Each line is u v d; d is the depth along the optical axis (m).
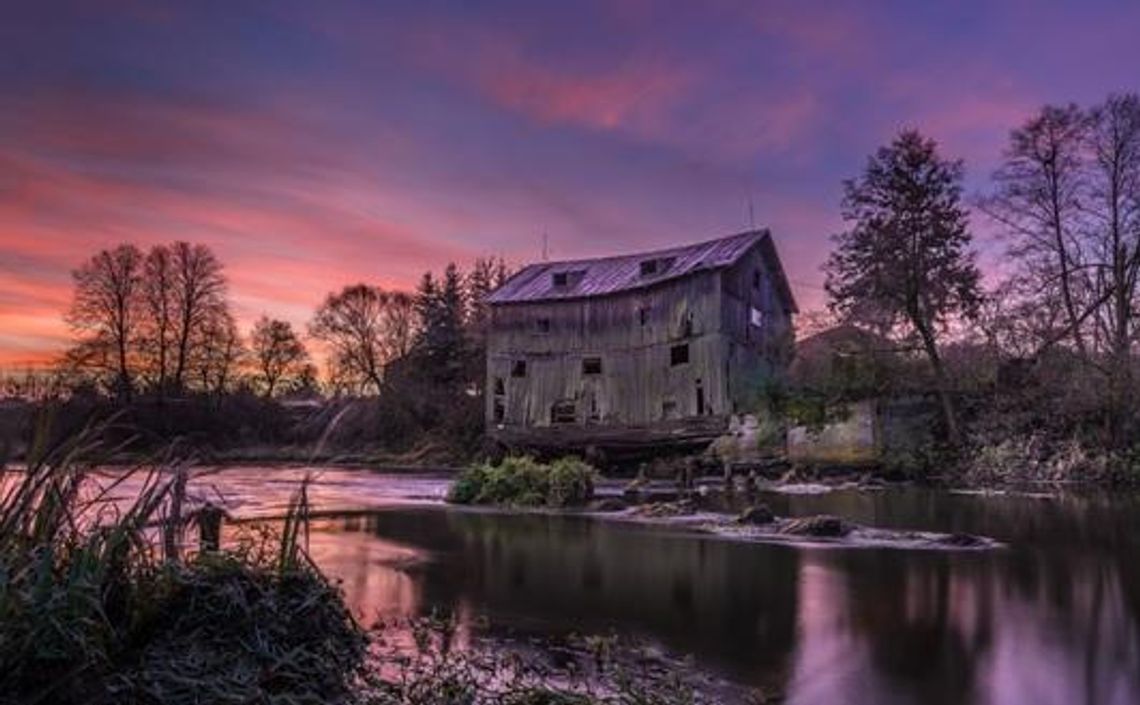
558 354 45.53
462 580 11.34
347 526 17.73
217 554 6.42
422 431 58.78
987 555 13.56
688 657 7.52
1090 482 27.17
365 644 6.96
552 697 5.98
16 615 4.50
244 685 5.11
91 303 54.53
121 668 5.00
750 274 42.72
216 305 60.03
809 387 35.31
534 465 25.30
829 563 12.81
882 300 35.72
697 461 36.88
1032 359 32.84
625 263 47.00
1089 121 33.34
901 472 31.39
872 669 7.23
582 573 11.97
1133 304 31.73
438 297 74.19
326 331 75.06
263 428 49.78
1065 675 7.10
